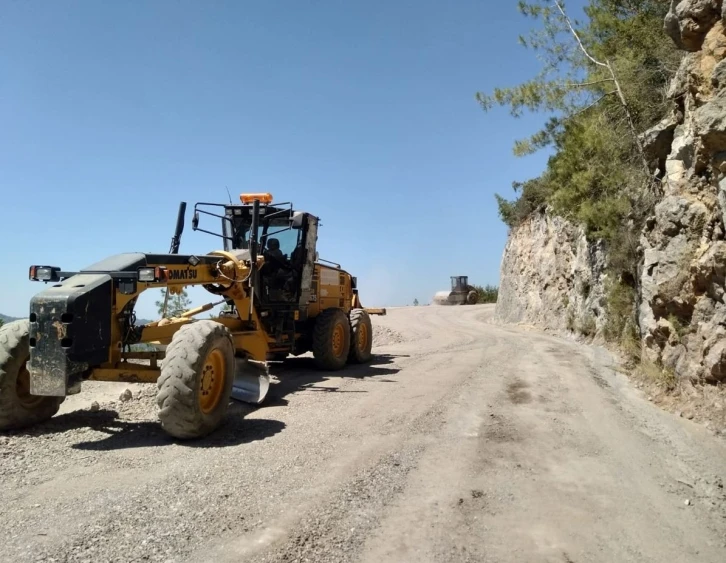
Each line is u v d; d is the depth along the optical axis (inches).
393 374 412.5
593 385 353.1
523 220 1024.9
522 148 570.6
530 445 229.6
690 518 162.2
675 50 433.7
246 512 159.8
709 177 273.6
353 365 469.1
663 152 407.5
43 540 140.2
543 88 545.0
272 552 136.8
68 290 227.1
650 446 228.8
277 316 397.1
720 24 259.3
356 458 210.4
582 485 186.5
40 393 220.5
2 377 234.1
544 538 148.5
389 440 235.3
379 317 1139.3
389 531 150.6
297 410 291.3
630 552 141.9
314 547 140.3
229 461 205.8
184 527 149.1
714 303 269.0
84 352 224.4
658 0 443.8
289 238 414.3
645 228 373.1
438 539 146.6
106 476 188.7
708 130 229.5
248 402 304.3
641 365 384.8
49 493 172.2
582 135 530.3
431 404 303.0
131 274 239.0
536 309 903.1
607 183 523.5
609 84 518.3
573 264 717.3
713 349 255.6
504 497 175.6
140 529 147.3
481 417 274.7
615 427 255.9
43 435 238.1
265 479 187.2
